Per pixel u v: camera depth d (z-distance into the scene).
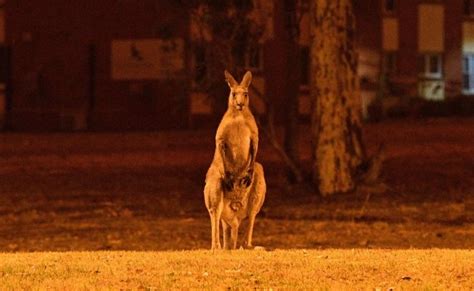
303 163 34.25
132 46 50.53
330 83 27.77
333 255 15.52
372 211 26.33
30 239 23.84
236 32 28.38
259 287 12.23
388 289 12.05
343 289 12.05
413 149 38.34
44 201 29.27
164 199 29.19
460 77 57.31
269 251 16.23
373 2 54.72
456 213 26.08
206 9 28.34
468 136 42.72
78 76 51.62
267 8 31.16
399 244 22.41
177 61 40.19
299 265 13.90
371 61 54.47
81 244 23.03
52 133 49.75
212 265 13.91
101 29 51.09
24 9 52.38
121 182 32.31
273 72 50.38
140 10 50.25
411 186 29.55
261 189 15.52
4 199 29.72
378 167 28.41
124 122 50.72
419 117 52.97
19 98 52.47
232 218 15.62
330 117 27.88
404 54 55.56
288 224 25.11
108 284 12.58
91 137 46.50
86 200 29.31
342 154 27.95
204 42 28.66
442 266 13.82
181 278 12.92
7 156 39.31
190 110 49.25
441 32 56.69
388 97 53.88
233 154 14.84
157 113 50.12
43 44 52.12
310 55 28.33
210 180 15.15
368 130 45.97
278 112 50.72
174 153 39.31
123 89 50.84
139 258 15.25
